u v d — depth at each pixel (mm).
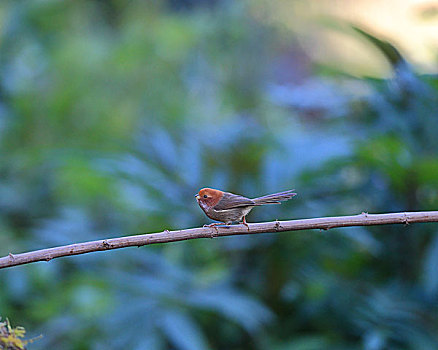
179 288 7160
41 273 8125
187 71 13148
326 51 14164
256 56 13562
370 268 7852
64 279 8531
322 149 7465
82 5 14250
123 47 12938
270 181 7559
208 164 8203
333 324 7344
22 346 3783
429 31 13016
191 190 7852
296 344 6906
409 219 4203
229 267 7742
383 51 8148
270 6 13922
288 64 13977
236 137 8258
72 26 13523
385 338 6840
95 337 7574
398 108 7988
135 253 7719
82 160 8086
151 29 13414
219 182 7887
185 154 8156
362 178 8094
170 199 7656
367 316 7082
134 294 7164
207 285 7219
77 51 12680
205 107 12461
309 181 7527
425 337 6789
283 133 8586
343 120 8578
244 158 8109
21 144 11820
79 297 7840
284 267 7527
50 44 12883
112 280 7238
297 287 7484
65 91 12000
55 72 12438
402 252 7711
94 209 10227
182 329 6680
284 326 7457
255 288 7586
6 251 9656
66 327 7711
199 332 6812
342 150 7293
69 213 9250
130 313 6938
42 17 12695
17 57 12555
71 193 10711
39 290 8508
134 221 8648
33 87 12148
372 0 14031
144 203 7770
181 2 16406
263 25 13859
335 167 7531
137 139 9094
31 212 11234
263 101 11703
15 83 12180
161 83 12727
